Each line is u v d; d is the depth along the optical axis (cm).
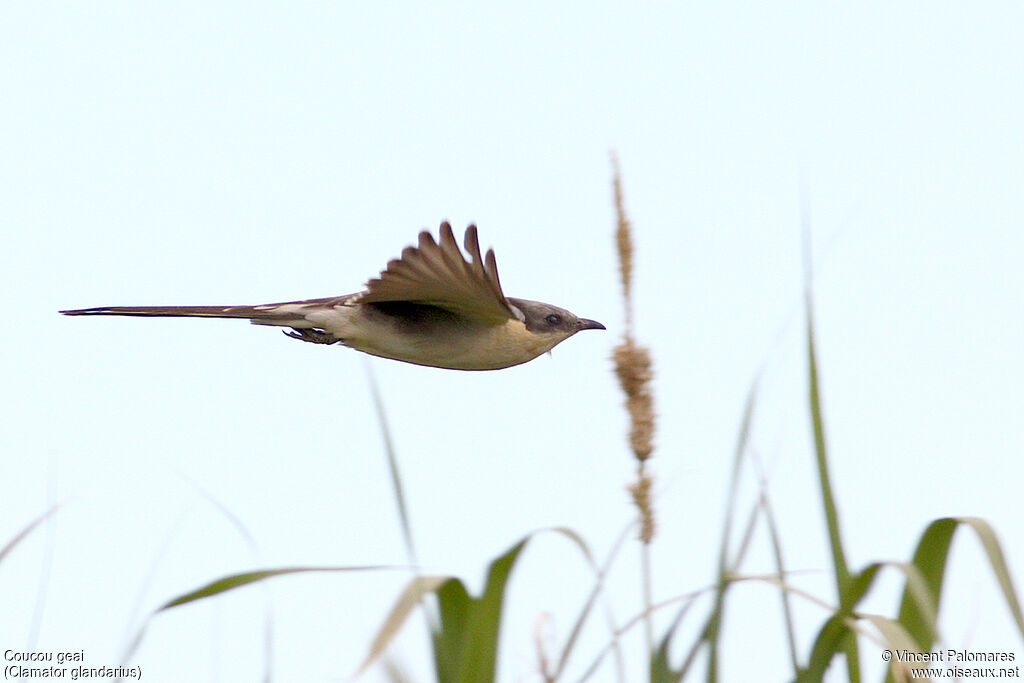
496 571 707
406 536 660
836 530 693
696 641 661
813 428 705
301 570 641
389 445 670
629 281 736
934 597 707
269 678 646
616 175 757
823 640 689
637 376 714
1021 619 620
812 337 713
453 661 710
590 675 665
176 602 648
